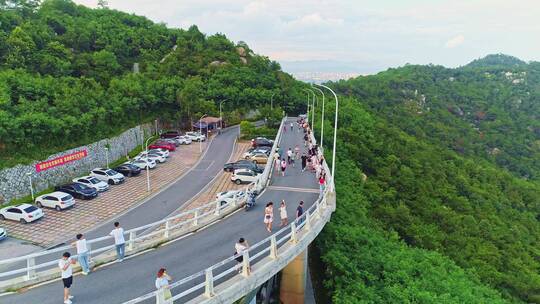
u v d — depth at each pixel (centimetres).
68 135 4391
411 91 15012
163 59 9588
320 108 7162
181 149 6003
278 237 1912
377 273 2262
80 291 1352
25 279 1380
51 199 3369
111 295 1327
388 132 7344
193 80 8156
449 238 3700
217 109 7944
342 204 2961
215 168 4934
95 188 3812
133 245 1725
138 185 4184
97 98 5444
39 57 6278
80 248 1459
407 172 5047
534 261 3888
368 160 5091
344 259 2191
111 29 9744
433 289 2239
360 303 1888
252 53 11694
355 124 6600
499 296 2589
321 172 2869
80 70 7106
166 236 1864
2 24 6644
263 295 2128
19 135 3734
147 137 6438
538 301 3041
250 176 4128
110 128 5347
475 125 12788
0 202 3381
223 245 1812
